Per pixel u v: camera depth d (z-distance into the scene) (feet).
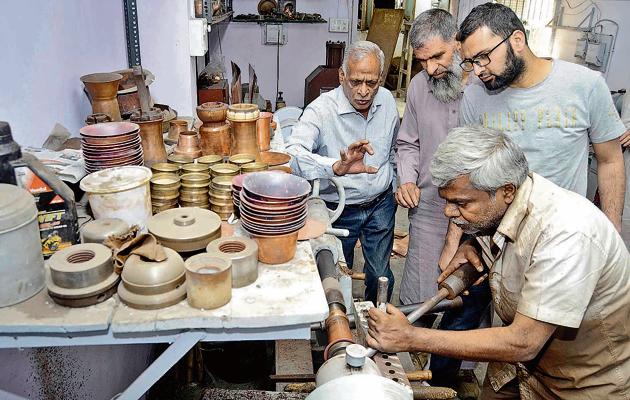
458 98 6.51
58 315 2.70
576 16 12.96
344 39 14.99
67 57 5.16
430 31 6.15
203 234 3.20
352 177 7.01
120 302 2.85
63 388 4.39
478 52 5.10
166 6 7.55
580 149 5.57
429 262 7.36
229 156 4.85
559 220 3.62
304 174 5.72
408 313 4.33
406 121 7.30
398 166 7.32
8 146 2.87
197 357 6.95
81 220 3.65
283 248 3.34
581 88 5.30
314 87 13.33
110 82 4.85
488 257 4.44
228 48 14.66
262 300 2.94
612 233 3.82
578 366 4.36
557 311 3.53
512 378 5.15
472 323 6.72
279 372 5.40
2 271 2.69
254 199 3.22
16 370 3.53
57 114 4.91
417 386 4.47
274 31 14.56
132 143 3.84
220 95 10.45
